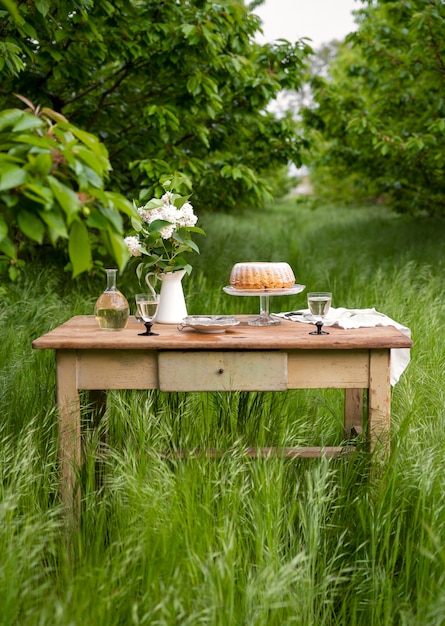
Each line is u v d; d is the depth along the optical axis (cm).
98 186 152
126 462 253
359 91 1069
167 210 295
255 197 709
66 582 214
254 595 200
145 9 599
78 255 152
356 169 1093
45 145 148
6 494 238
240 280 282
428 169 935
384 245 952
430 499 245
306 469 290
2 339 418
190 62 600
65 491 259
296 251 841
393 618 213
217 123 695
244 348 252
